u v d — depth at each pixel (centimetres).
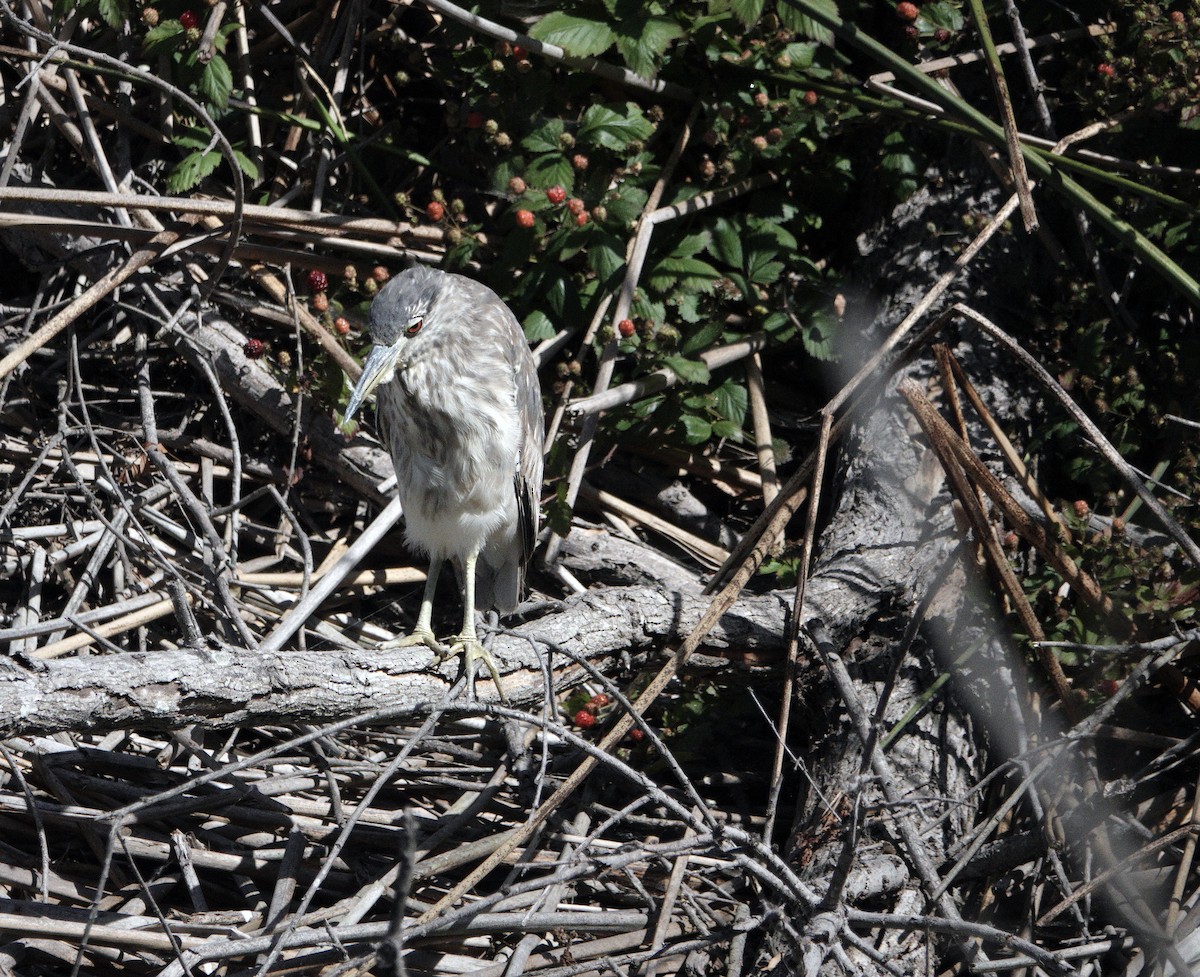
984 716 887
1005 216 870
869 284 1134
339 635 961
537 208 1038
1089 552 877
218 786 827
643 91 1129
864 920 657
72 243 1108
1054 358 1061
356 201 1184
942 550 950
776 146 1082
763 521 913
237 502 989
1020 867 838
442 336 888
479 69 1092
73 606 933
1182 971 713
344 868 809
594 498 1085
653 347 1038
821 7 942
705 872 829
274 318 1084
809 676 900
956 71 1167
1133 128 1094
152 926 734
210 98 1049
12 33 1172
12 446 1040
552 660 841
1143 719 905
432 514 911
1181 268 978
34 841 799
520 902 792
